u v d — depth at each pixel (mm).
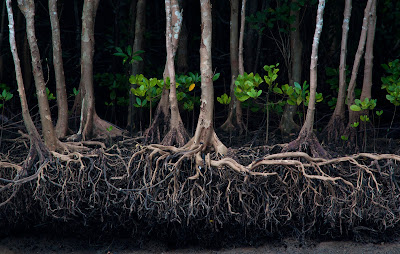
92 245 7449
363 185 6949
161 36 11805
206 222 7113
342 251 7195
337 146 7742
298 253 7207
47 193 6980
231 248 7379
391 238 7312
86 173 7031
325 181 6863
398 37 11055
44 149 7008
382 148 7801
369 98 7859
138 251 7379
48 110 7082
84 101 8016
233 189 7023
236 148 7648
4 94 7457
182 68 9344
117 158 7289
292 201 7137
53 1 7676
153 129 7762
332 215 6934
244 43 9820
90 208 7113
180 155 7070
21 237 7488
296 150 7160
